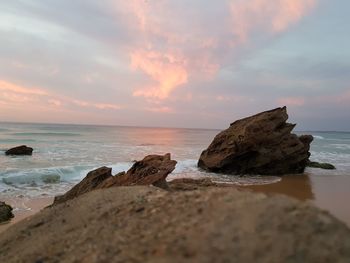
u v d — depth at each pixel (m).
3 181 19.70
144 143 59.12
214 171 27.08
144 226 4.40
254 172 26.72
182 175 25.06
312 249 3.04
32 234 5.66
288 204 3.77
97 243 4.39
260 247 3.09
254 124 25.94
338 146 63.09
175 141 69.12
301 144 27.64
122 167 26.38
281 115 27.06
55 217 6.15
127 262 3.59
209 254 3.12
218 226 3.54
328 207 15.09
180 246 3.44
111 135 79.69
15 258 4.84
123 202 5.70
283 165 26.97
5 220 12.41
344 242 3.13
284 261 2.91
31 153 34.53
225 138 27.67
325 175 26.84
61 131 82.75
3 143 45.47
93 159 31.81
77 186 14.12
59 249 4.66
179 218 4.23
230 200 4.27
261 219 3.49
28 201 15.62
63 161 29.55
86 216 5.58
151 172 13.47
